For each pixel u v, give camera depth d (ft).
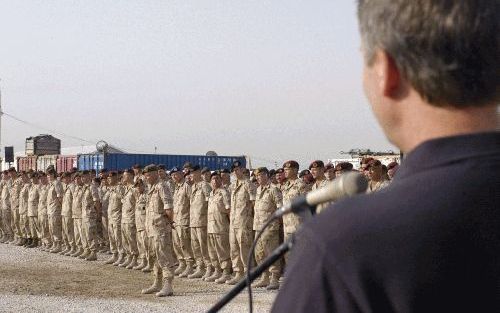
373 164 34.01
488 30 3.59
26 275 44.29
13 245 67.56
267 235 38.34
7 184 71.05
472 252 3.37
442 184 3.53
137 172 49.98
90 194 54.39
